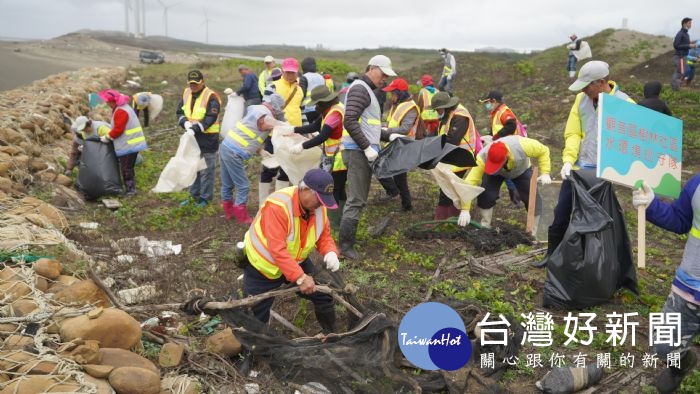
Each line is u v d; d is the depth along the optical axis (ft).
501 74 78.59
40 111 36.70
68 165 29.96
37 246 16.90
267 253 13.20
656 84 18.08
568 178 16.92
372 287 18.20
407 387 12.34
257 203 28.55
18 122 31.81
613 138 13.35
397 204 28.07
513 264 19.94
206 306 13.39
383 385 12.35
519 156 21.70
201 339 14.61
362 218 25.41
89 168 27.55
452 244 22.39
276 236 12.75
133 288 17.19
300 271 12.91
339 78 92.63
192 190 27.43
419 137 27.73
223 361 13.20
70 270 15.83
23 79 86.63
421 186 31.60
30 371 10.91
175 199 28.40
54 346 12.01
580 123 17.94
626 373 14.01
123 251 20.34
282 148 21.97
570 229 16.30
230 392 12.32
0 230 17.53
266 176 25.31
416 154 19.40
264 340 13.12
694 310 11.67
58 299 13.94
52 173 27.94
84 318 12.48
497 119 25.14
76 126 28.71
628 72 67.87
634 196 12.90
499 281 18.79
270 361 13.07
